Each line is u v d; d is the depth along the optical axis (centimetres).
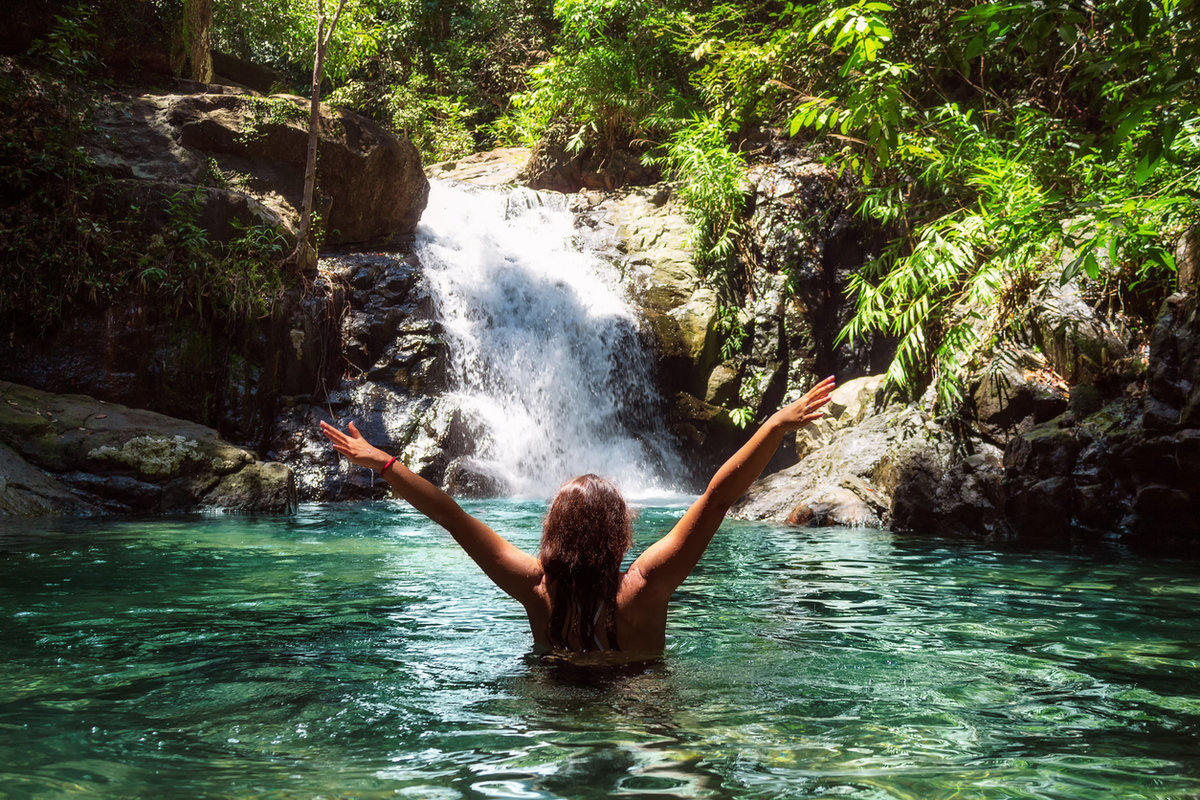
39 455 919
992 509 827
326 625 411
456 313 1433
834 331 1567
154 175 1230
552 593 319
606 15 1891
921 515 859
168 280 1110
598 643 318
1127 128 473
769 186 1625
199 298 1126
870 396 1167
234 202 1216
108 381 1074
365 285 1363
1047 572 603
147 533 761
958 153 1009
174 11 1405
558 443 1402
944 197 1120
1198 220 785
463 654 346
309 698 282
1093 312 884
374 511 999
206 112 1312
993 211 845
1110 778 216
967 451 872
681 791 205
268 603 468
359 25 2147
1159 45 488
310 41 2073
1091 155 816
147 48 1380
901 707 278
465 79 2561
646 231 1631
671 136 1739
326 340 1271
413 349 1320
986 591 527
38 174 1111
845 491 941
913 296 977
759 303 1557
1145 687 307
